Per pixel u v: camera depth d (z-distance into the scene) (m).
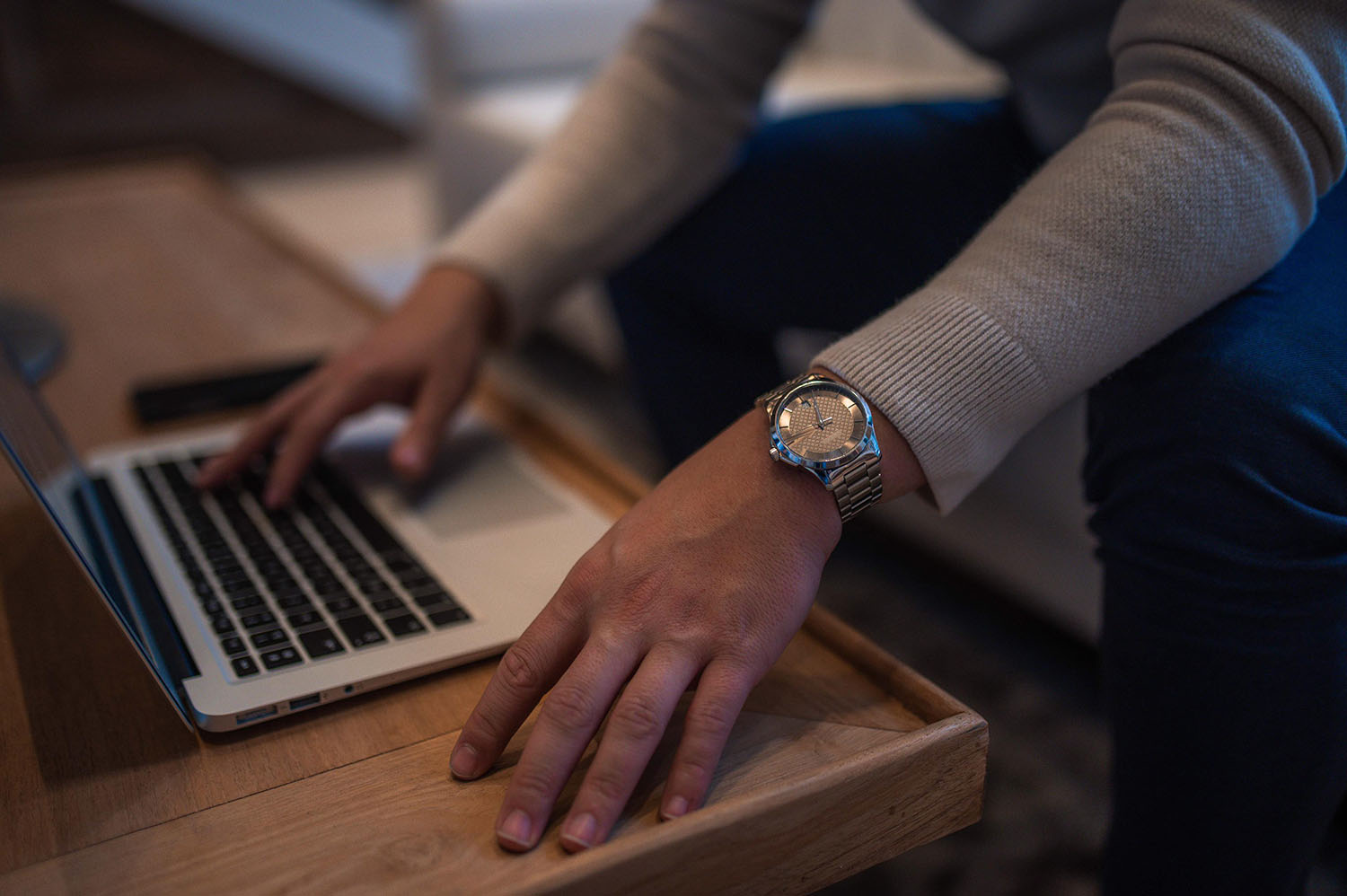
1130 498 0.50
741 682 0.41
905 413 0.46
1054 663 1.05
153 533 0.59
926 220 0.76
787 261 0.83
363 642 0.49
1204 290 0.49
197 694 0.45
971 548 0.94
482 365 0.77
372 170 3.84
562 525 0.61
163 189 1.46
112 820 0.40
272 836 0.39
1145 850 0.53
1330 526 0.45
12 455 0.39
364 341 0.72
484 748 0.42
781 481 0.45
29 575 0.59
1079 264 0.48
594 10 2.02
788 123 0.92
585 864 0.35
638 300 0.93
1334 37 0.48
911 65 1.88
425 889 0.36
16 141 3.44
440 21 1.89
